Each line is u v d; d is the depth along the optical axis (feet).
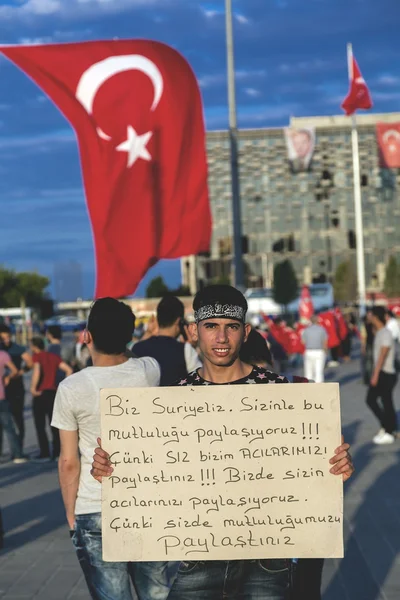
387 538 25.04
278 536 12.03
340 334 110.73
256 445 12.06
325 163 439.63
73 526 14.78
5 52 33.53
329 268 438.40
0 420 41.98
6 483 36.37
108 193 34.73
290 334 98.17
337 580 21.36
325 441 12.06
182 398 12.13
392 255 437.17
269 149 442.91
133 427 12.16
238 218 72.13
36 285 384.68
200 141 35.94
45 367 42.06
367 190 437.99
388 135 110.93
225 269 438.81
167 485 12.12
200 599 12.34
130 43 34.40
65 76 33.91
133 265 35.53
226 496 12.07
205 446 12.09
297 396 12.07
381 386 42.50
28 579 22.12
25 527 28.09
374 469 35.70
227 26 72.59
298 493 12.03
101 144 34.58
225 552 12.06
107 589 14.49
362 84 110.93
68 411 14.73
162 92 34.55
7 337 44.78
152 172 35.22
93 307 15.40
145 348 21.07
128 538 12.13
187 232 36.14
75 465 14.75
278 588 12.40
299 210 440.45
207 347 12.17
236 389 12.09
